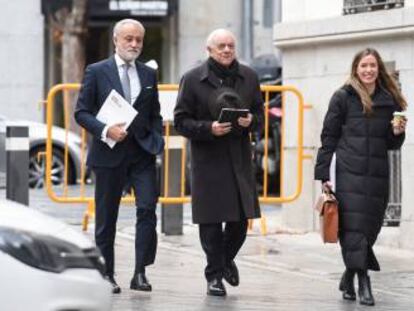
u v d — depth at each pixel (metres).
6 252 10.44
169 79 45.62
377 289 16.88
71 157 33.22
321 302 15.75
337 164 15.55
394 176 21.50
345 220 15.45
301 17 22.92
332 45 22.12
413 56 20.42
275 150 28.77
